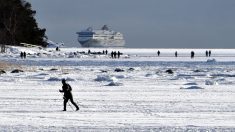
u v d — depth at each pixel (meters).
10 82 93.12
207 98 68.44
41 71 123.00
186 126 46.22
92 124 47.09
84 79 101.06
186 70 133.88
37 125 46.34
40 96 70.44
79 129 44.47
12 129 44.25
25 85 87.69
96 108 58.25
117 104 61.91
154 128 45.19
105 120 49.50
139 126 46.16
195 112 55.22
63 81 56.59
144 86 86.69
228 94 73.69
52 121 48.75
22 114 53.31
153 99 67.19
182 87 83.31
